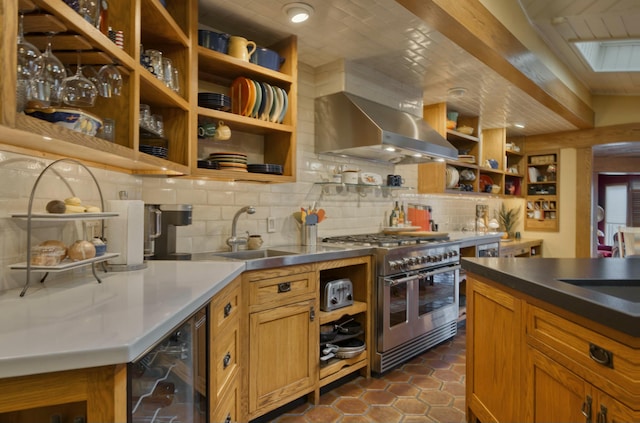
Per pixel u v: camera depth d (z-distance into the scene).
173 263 1.77
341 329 2.56
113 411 0.73
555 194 5.39
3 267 1.17
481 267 1.79
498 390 1.66
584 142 5.09
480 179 4.96
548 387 1.35
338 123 2.89
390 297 2.65
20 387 0.70
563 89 3.88
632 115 4.76
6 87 0.80
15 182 1.21
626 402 1.02
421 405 2.23
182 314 0.99
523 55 2.95
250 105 2.29
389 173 3.79
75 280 1.36
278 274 2.02
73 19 1.05
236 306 1.74
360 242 2.86
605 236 8.11
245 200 2.56
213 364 1.36
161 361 0.93
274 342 2.01
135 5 1.40
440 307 3.19
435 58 2.83
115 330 0.81
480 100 3.83
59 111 1.08
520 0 2.85
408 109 3.39
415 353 2.89
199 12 2.20
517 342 1.53
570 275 1.57
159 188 2.16
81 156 1.39
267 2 2.09
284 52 2.52
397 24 2.32
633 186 7.86
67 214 1.21
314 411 2.16
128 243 1.58
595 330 1.13
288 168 2.53
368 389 2.43
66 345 0.72
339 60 2.88
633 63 3.87
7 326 0.84
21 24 1.01
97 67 1.34
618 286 1.51
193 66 1.96
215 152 2.41
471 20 2.28
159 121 1.84
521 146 5.66
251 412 1.89
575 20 3.03
